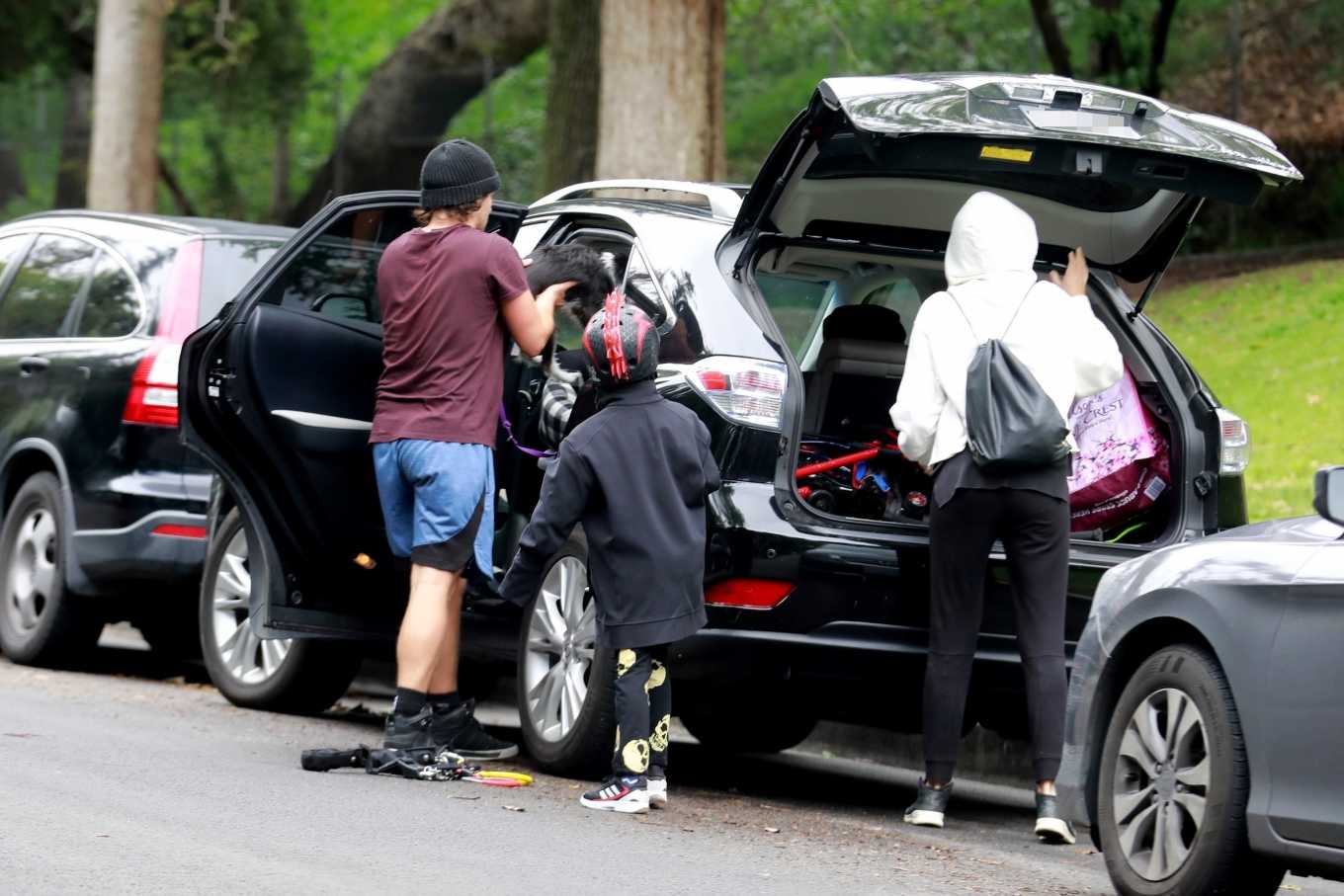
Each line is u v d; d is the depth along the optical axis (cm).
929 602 2130
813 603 2086
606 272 2344
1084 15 6969
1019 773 2786
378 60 11356
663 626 2061
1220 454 2286
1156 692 1722
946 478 2102
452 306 2239
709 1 4247
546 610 2334
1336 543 1576
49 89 10719
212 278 3138
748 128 8400
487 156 2286
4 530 3284
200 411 2380
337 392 2444
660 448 2073
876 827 2178
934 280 2467
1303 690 1540
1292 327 5322
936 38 8019
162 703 2819
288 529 2425
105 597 3116
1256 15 7025
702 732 2884
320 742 2505
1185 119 2194
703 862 1806
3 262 3497
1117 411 2306
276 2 8706
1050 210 2305
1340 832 1492
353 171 9238
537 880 1653
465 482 2238
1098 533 2309
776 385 2120
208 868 1596
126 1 5650
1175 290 6122
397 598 2503
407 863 1684
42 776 2005
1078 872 1966
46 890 1481
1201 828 1633
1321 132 6606
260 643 2852
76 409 3123
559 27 6166
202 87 8962
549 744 2288
